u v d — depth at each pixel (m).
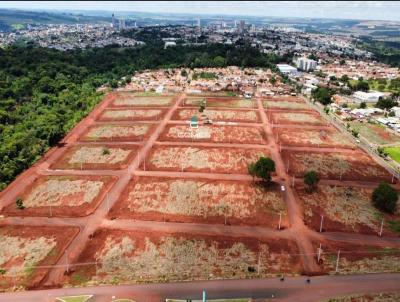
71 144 176.50
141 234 104.19
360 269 89.88
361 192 130.88
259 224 109.56
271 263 92.06
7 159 146.38
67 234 104.00
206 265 91.38
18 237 102.75
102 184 134.88
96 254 95.50
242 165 153.00
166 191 129.62
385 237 103.69
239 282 85.19
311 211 117.06
